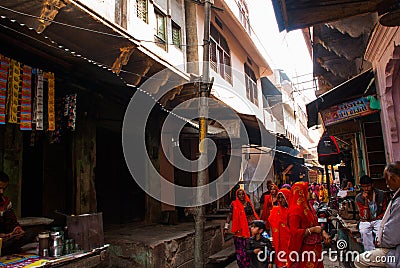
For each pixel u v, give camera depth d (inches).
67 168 269.1
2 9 158.2
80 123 273.4
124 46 210.5
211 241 316.8
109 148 339.6
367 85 343.9
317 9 163.6
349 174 640.4
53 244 168.1
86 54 217.5
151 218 353.4
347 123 353.7
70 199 265.0
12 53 191.5
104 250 193.2
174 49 341.4
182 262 264.7
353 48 369.7
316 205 461.4
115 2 250.2
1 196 177.0
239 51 553.6
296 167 928.9
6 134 213.0
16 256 166.6
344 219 264.5
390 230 138.1
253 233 223.9
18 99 189.3
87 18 179.5
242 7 560.1
